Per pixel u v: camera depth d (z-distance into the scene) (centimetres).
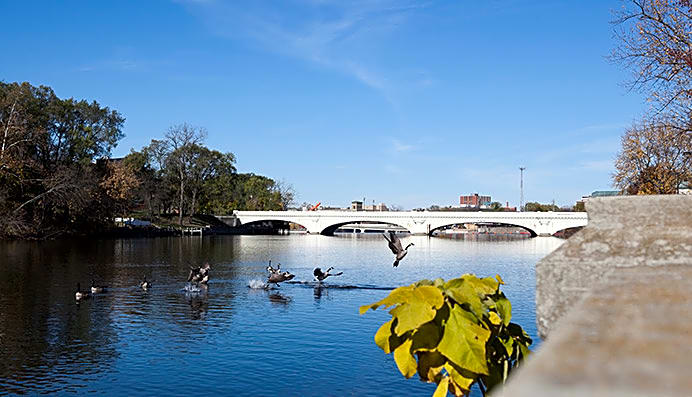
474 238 12344
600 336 126
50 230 7419
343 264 5441
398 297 276
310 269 4900
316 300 3106
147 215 11288
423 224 11838
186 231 10881
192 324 2447
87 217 7919
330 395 1547
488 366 310
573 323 136
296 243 9275
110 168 8625
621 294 160
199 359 1900
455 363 269
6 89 7362
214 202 12975
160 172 11150
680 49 2148
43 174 7000
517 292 3381
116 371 1775
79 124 8319
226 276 4288
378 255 6606
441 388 288
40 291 3309
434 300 274
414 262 5725
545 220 11200
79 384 1655
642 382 102
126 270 4453
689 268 196
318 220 12481
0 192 6338
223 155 13100
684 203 254
